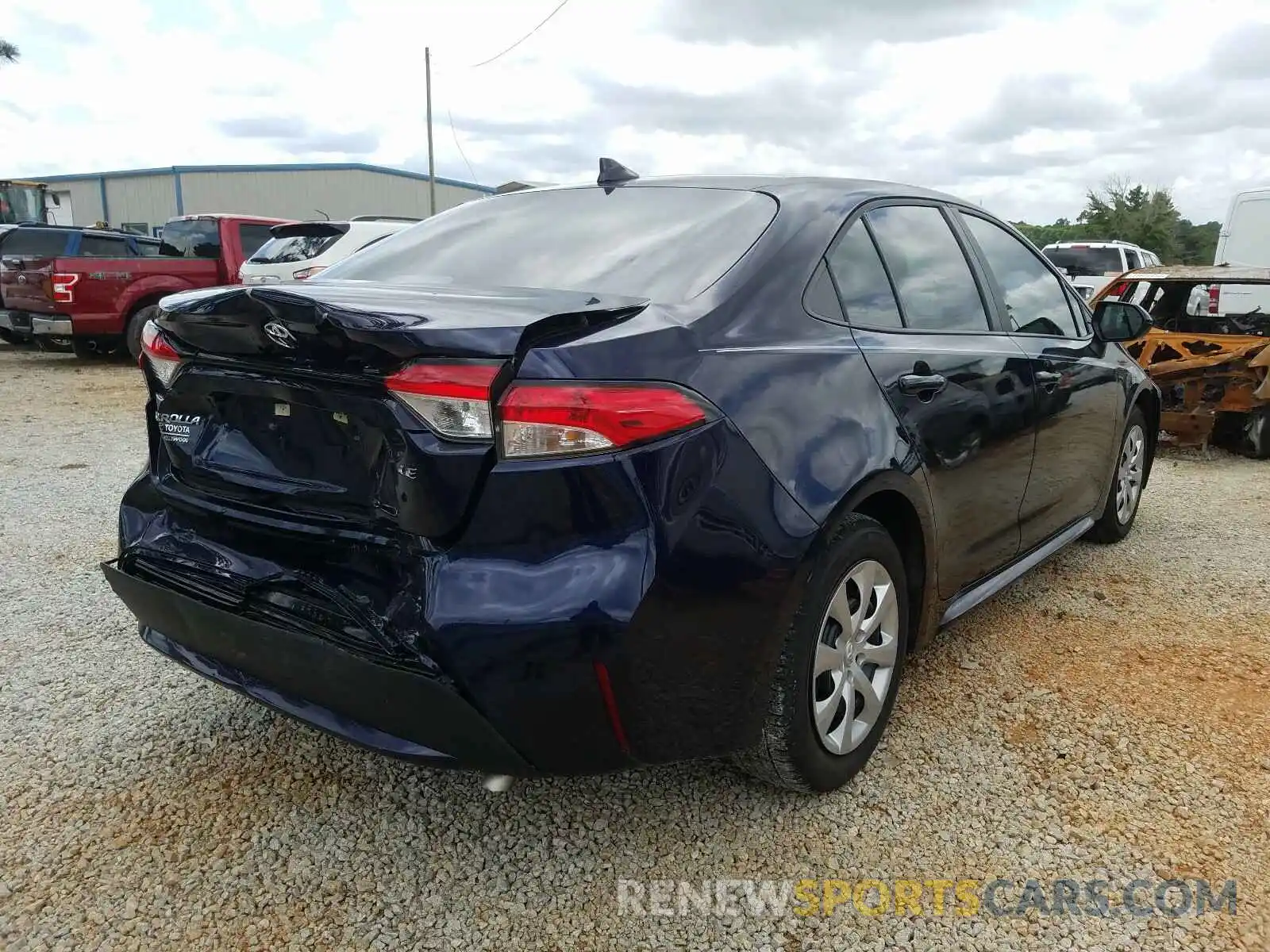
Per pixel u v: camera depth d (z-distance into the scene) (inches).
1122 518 190.1
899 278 116.4
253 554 89.5
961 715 120.8
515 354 75.8
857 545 96.2
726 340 88.5
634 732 79.8
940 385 109.9
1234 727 118.2
